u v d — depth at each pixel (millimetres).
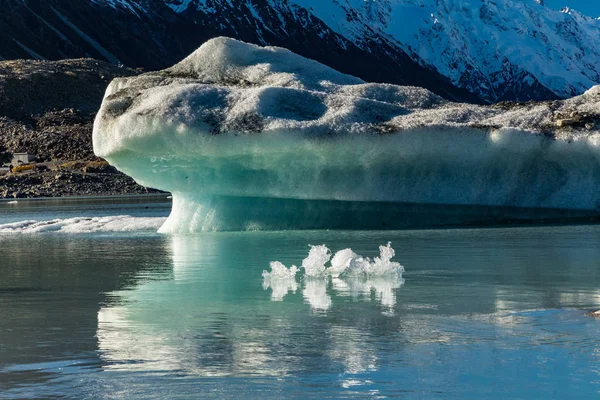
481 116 39844
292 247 29906
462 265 23719
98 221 44781
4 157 163500
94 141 36719
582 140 37812
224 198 37719
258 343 13188
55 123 195250
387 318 15188
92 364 11922
